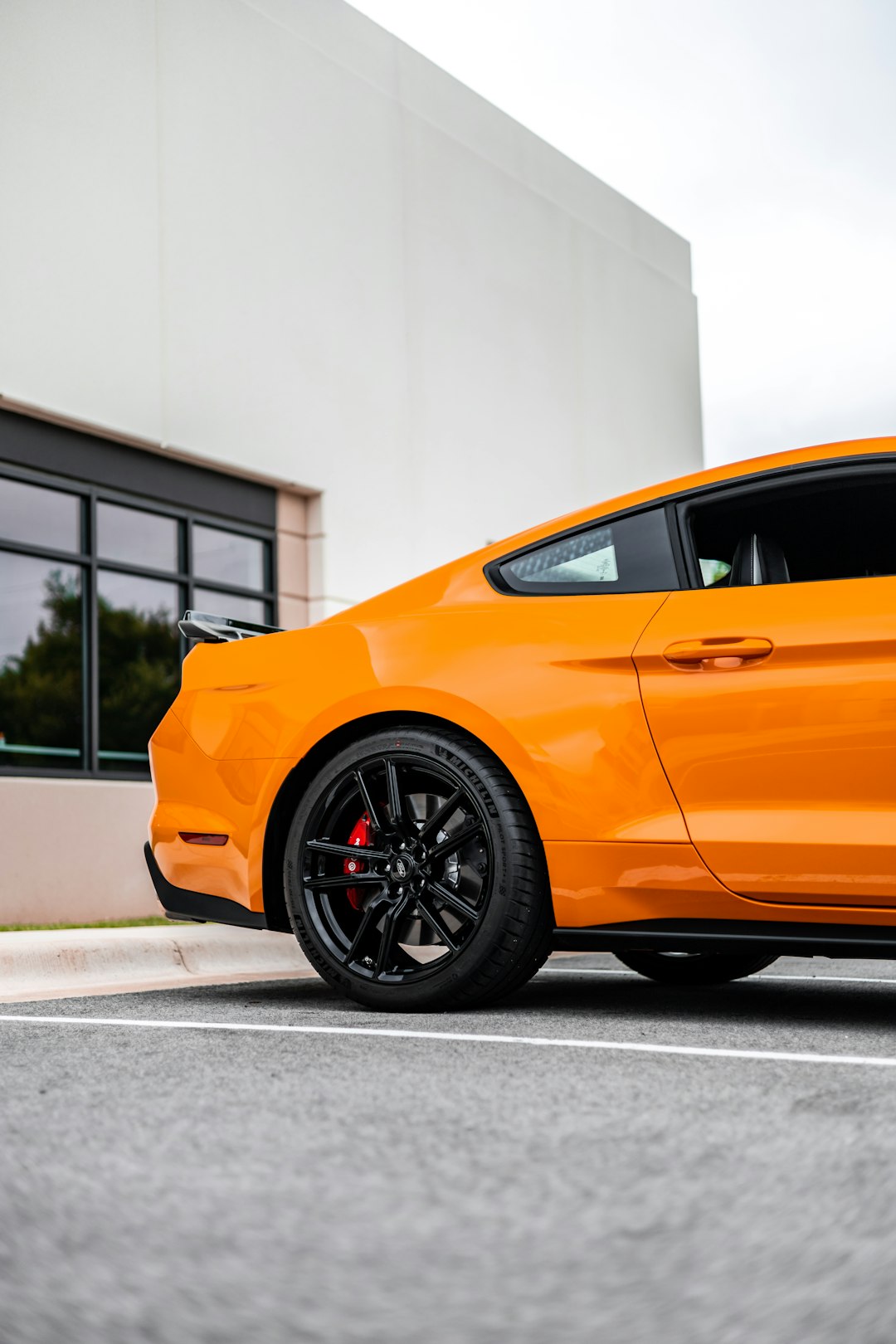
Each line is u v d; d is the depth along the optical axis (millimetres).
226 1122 1948
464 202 9984
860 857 2779
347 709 3346
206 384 7801
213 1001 3670
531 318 10602
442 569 3516
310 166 8633
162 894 3676
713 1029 2924
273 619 8336
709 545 3197
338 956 3320
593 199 11633
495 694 3166
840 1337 1142
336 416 8656
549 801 3076
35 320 6906
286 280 8375
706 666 2986
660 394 12328
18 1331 1179
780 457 3230
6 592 6914
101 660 7371
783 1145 1787
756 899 2908
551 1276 1292
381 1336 1152
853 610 2900
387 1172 1665
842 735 2838
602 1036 2791
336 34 8977
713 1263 1326
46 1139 1861
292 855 3389
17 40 6938
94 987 4316
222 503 8016
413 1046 2643
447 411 9594
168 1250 1385
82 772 7160
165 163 7668
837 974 4691
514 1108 2027
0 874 6555
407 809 3289
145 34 7617
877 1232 1416
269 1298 1245
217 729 3562
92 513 7297
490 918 3133
